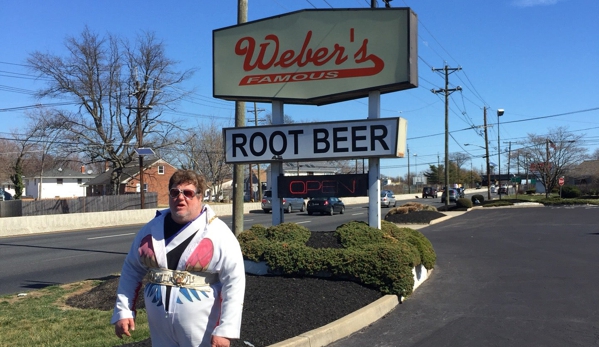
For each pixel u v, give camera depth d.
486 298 8.38
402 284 7.90
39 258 15.12
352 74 9.79
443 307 7.80
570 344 5.98
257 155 10.08
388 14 9.63
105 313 7.57
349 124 9.52
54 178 78.69
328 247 8.90
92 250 16.94
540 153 53.75
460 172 119.88
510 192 89.06
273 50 10.31
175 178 3.45
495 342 6.10
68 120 42.88
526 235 18.77
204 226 3.42
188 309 3.30
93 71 44.09
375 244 8.49
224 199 57.06
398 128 9.24
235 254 3.40
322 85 9.99
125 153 45.97
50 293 9.51
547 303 7.98
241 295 3.40
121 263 13.78
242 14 10.79
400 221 27.03
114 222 31.05
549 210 33.41
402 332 6.54
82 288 9.95
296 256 8.45
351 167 79.94
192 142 53.28
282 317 6.51
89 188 74.00
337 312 6.82
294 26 10.20
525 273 10.67
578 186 65.75
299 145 9.81
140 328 6.49
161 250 3.39
